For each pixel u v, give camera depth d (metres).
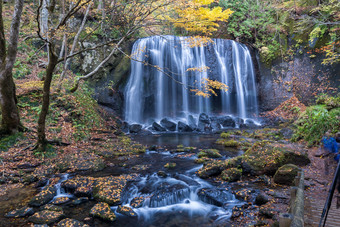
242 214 5.02
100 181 6.60
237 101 20.00
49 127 10.85
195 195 6.08
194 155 9.91
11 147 8.58
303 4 19.27
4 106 8.77
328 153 5.76
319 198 4.91
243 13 21.50
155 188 6.32
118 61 16.91
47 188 6.16
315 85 17.05
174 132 16.28
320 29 17.23
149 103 18.75
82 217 5.03
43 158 8.40
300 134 10.62
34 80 13.87
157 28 21.16
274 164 7.07
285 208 4.96
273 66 19.80
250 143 11.70
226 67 19.58
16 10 7.46
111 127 14.58
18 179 6.84
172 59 18.62
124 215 5.13
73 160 8.44
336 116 9.39
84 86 15.38
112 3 13.00
